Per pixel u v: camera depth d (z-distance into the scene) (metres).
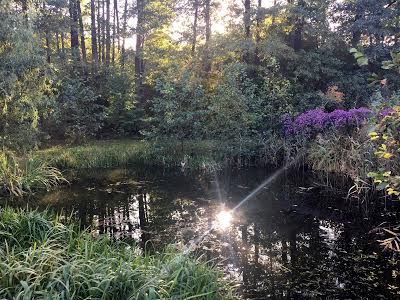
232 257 5.09
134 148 12.34
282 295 4.06
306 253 5.20
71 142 13.48
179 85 11.58
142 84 17.64
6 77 7.16
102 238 4.95
